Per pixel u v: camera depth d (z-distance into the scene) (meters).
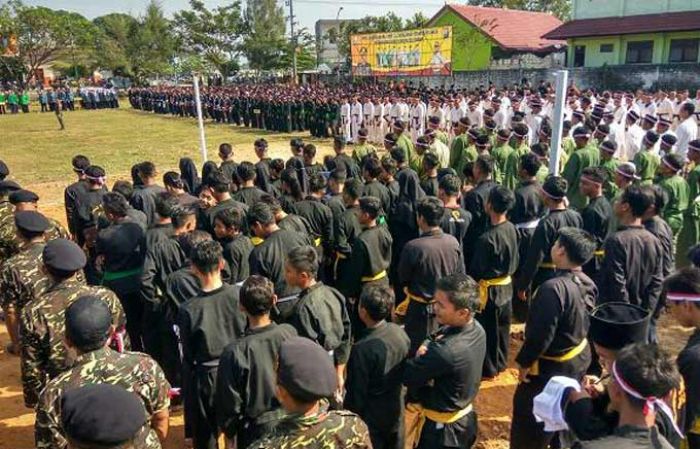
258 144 10.41
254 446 2.54
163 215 5.85
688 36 28.80
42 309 3.83
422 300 5.18
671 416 2.46
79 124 33.62
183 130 29.78
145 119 36.50
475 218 7.23
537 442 4.12
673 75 26.20
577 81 29.12
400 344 3.83
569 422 2.64
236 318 4.22
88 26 62.62
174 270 5.44
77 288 3.95
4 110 41.50
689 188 7.70
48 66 69.31
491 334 5.82
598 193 6.34
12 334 4.90
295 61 49.09
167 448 5.07
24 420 5.52
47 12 54.62
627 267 4.81
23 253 4.89
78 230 8.18
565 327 3.89
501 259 5.61
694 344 3.14
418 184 8.31
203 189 7.34
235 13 65.38
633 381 2.18
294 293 5.30
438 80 33.47
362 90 30.25
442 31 30.20
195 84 11.61
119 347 4.07
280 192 8.89
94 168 7.94
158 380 3.19
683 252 7.74
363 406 3.79
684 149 12.30
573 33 31.81
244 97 30.77
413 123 20.98
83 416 2.06
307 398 2.49
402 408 3.97
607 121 13.10
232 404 3.59
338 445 2.54
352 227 6.67
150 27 66.19
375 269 5.76
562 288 3.87
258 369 3.61
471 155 11.05
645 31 29.25
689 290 3.18
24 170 18.83
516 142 10.44
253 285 3.64
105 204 5.80
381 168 8.23
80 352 3.04
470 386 3.62
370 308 3.73
